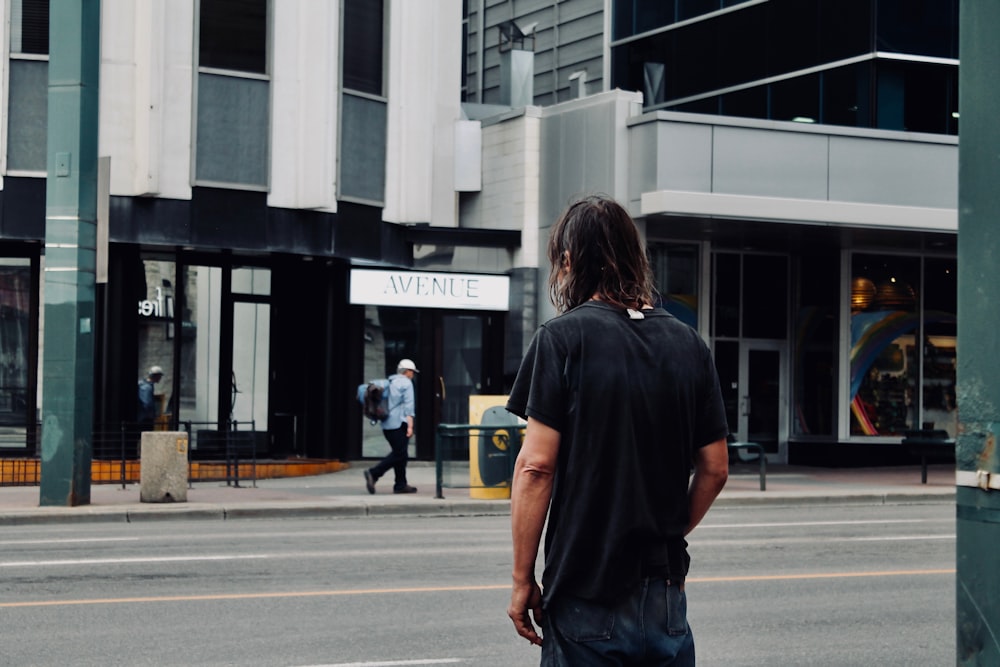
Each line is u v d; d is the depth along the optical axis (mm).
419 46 24891
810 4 26938
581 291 3781
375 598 10414
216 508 17781
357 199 24000
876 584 11477
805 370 27625
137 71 22188
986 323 3473
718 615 9883
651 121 23656
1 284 23141
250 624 9258
